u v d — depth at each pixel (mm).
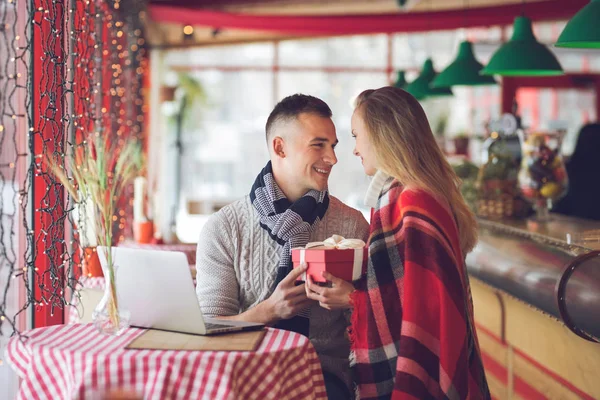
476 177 5043
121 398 1170
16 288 3873
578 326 2865
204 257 2764
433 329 2340
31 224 3150
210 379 1945
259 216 2756
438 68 14172
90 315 3137
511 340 4172
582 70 13383
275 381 2029
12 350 2193
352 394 2693
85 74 3545
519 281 3615
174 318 2283
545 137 4449
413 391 2299
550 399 3629
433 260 2344
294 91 15125
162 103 10547
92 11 3830
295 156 2715
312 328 2686
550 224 4281
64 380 2051
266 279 2729
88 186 2273
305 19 8102
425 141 2527
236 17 8133
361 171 15094
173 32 10609
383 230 2479
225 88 15344
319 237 2771
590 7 3322
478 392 2463
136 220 4762
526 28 4590
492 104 14180
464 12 7883
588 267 2844
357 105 2650
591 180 6020
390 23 8039
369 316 2436
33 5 2852
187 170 15188
